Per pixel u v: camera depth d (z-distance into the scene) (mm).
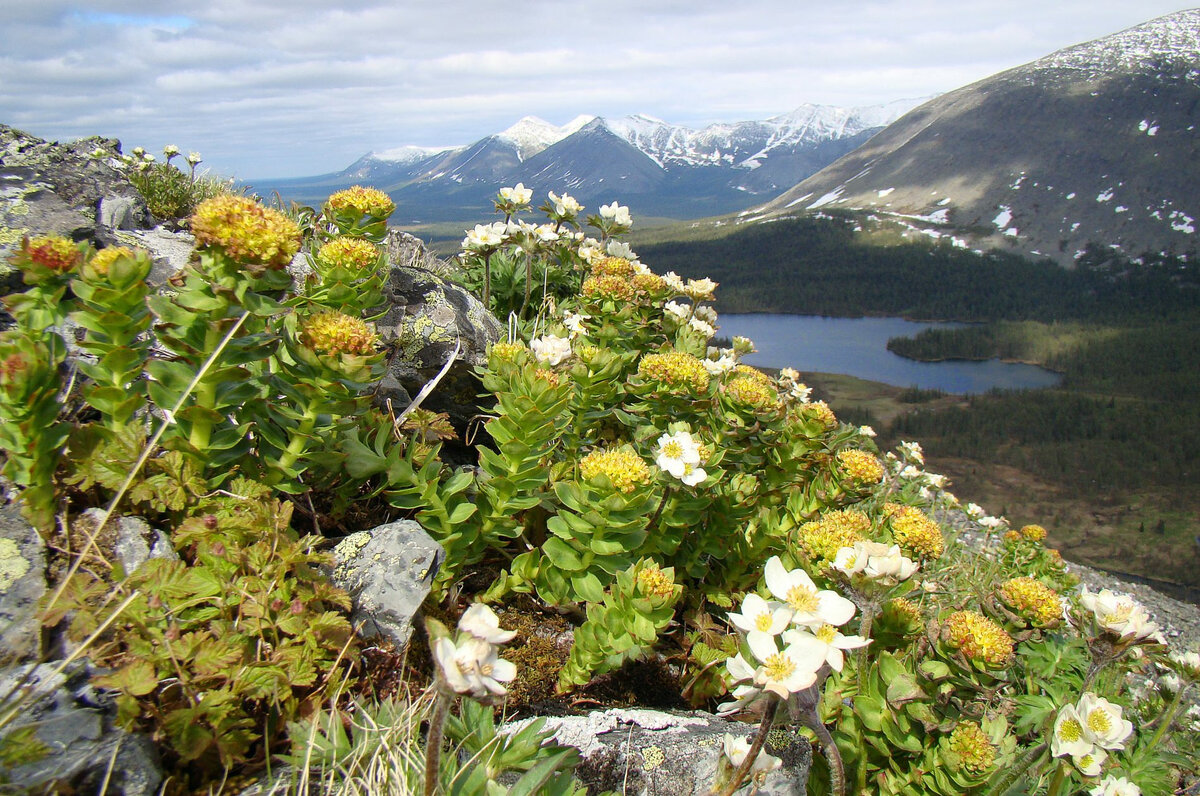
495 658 1640
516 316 6371
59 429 2408
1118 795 3180
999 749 2889
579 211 6863
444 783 2080
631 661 3475
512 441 3164
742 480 3904
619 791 2537
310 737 2096
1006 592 3359
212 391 2594
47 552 2381
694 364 4145
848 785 2959
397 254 6535
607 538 3125
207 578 2324
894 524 3518
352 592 2768
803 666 1896
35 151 4758
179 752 1987
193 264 2537
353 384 2682
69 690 2027
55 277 2484
